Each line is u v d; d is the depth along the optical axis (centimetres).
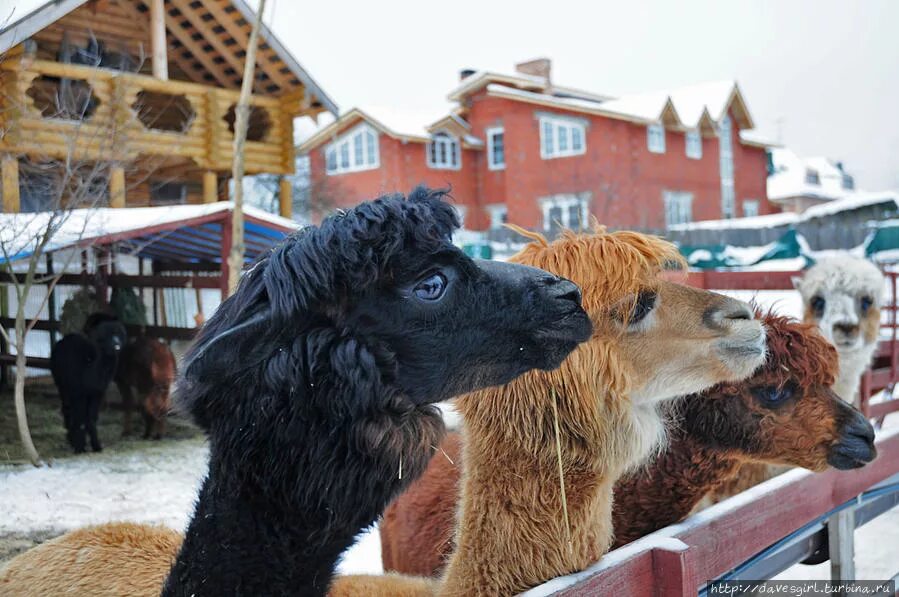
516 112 3506
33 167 1158
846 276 742
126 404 1088
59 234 888
